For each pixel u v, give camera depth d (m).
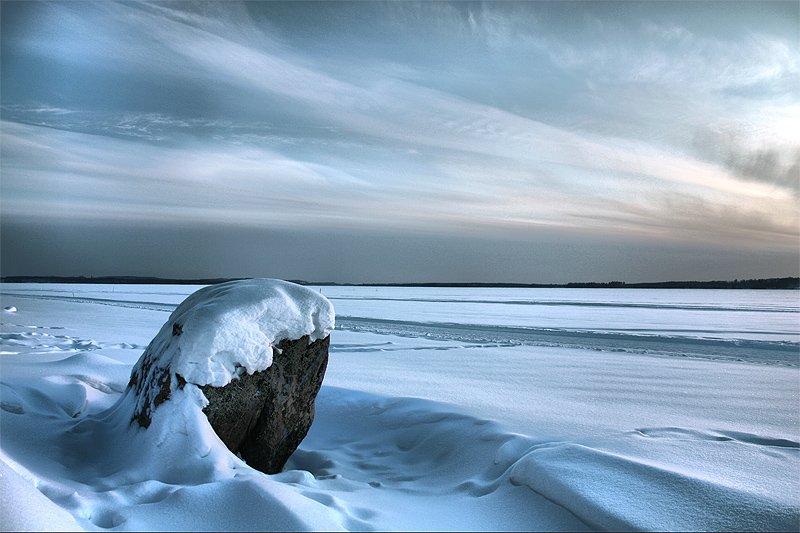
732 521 2.62
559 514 2.86
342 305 38.03
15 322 16.53
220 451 3.35
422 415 5.07
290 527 2.40
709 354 12.05
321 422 5.43
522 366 9.71
